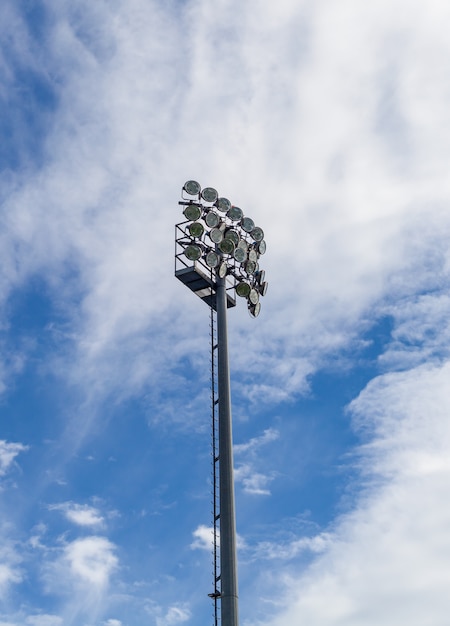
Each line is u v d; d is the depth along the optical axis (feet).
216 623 107.24
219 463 115.34
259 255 140.97
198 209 132.16
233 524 111.04
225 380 120.88
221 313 126.31
